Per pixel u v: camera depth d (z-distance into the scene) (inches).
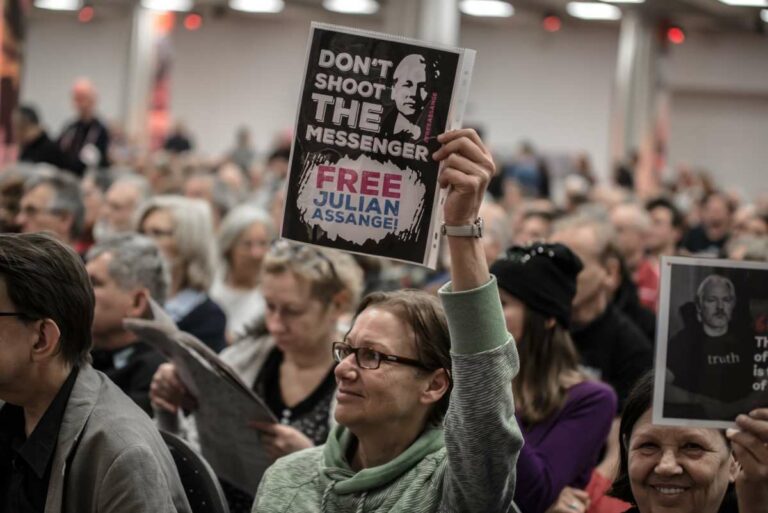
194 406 129.2
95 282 147.5
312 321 140.6
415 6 610.2
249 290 227.1
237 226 225.6
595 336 175.5
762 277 90.0
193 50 1109.1
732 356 89.7
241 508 133.1
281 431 122.3
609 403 131.0
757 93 1035.3
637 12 941.8
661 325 89.6
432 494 93.0
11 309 92.7
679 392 89.4
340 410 95.0
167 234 196.2
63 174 224.8
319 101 90.9
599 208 272.7
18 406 99.3
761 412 89.1
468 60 90.6
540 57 1043.9
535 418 128.4
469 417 87.0
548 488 124.0
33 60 1144.8
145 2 1015.6
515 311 129.8
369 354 95.0
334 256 142.1
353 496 95.4
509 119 1051.9
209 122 1109.1
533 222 252.8
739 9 893.2
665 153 1032.8
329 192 91.3
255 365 146.3
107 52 1128.8
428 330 95.2
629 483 96.7
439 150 88.7
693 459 90.3
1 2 271.7
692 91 1055.6
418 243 90.8
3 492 95.4
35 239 95.6
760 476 88.4
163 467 94.8
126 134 999.6
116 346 149.8
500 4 931.3
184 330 190.1
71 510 92.5
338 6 977.5
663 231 327.0
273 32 1093.8
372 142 90.8
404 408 94.9
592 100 1034.7
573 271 133.5
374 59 90.7
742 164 1059.3
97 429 93.1
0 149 282.2
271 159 685.9
